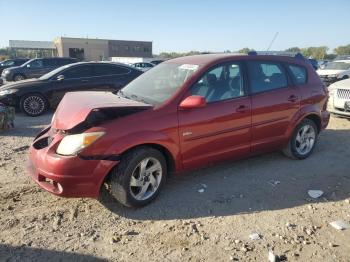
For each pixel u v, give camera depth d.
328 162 5.80
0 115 7.88
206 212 4.12
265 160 5.83
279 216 4.05
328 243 3.53
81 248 3.43
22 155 6.13
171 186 4.79
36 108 10.26
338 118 9.34
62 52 80.12
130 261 3.25
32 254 3.33
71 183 3.76
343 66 19.42
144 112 4.11
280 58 5.57
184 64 4.97
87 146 3.75
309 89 5.74
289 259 3.29
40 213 4.05
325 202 4.40
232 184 4.89
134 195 4.09
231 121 4.76
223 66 4.85
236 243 3.52
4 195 4.46
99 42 83.69
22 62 29.38
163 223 3.88
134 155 3.97
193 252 3.38
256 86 5.12
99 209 4.15
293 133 5.62
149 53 92.00
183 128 4.32
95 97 4.61
